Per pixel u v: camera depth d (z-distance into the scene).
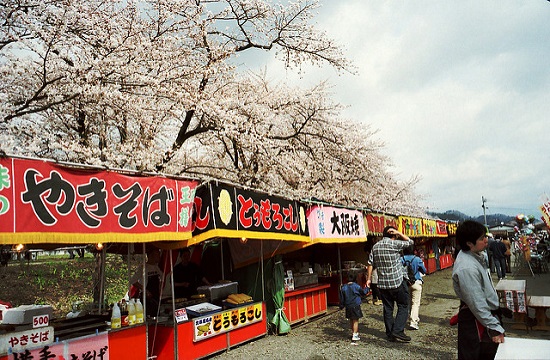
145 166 9.31
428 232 18.81
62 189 4.32
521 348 2.42
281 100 14.85
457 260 3.95
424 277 18.39
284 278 9.20
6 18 7.77
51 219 4.16
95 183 4.67
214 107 9.89
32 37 7.72
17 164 3.94
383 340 7.61
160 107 10.05
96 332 5.22
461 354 3.88
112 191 4.86
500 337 3.57
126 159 9.24
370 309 11.13
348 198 18.23
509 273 18.45
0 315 6.70
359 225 11.55
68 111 9.78
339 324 9.36
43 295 13.45
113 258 17.03
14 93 9.20
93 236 4.55
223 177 13.12
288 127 16.61
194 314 6.76
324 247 13.65
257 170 13.97
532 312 9.36
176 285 8.27
